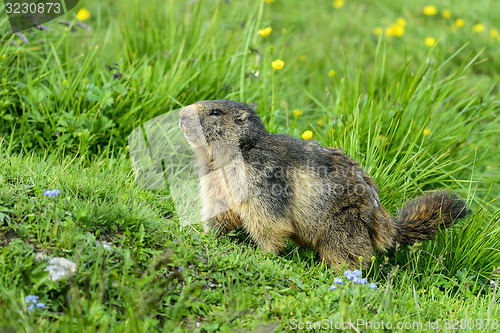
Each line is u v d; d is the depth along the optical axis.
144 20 13.45
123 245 7.11
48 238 6.79
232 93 11.64
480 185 11.56
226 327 6.17
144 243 7.30
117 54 12.62
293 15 19.36
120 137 10.52
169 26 13.60
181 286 6.79
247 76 12.27
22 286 6.06
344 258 8.76
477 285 8.85
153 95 11.04
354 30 18.98
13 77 10.95
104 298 6.27
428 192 10.12
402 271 8.88
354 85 12.82
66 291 6.01
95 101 10.69
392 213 9.99
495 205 11.02
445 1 20.64
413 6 20.48
